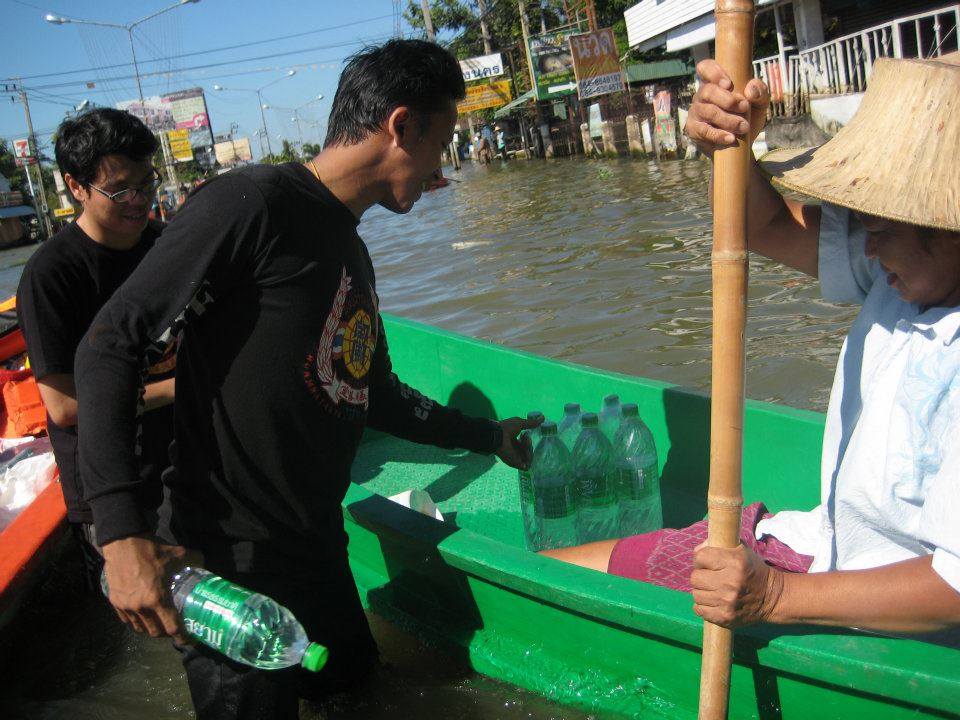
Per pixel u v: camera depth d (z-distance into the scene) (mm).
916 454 1428
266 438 1699
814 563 1831
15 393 3842
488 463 3307
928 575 1316
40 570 2689
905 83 1411
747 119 1365
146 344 1563
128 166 2359
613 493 2576
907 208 1345
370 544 2469
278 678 1813
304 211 1645
